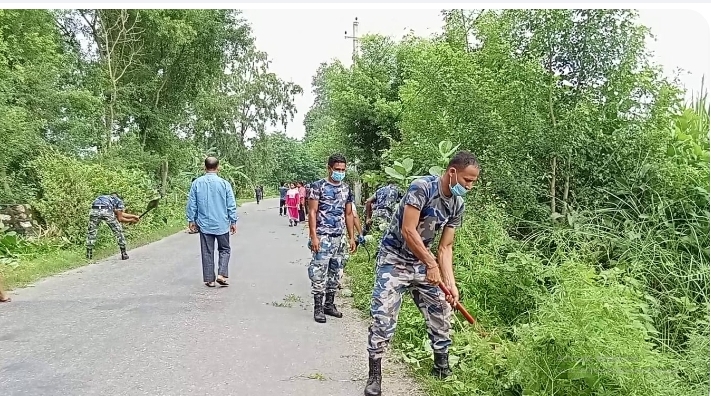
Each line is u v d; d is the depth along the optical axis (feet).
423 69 30.58
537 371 12.74
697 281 19.63
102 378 14.66
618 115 25.14
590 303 13.17
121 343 17.66
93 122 65.67
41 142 49.08
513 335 16.92
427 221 13.92
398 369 15.66
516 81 25.03
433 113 29.19
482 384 13.93
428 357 16.01
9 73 48.21
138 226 49.08
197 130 108.68
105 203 35.94
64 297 24.32
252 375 15.02
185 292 25.55
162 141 83.41
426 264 13.37
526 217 25.03
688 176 22.97
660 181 23.15
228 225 27.07
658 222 22.04
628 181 23.58
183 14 74.18
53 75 55.26
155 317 20.89
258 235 54.13
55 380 14.48
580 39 25.02
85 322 20.11
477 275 19.88
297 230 60.49
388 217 28.63
